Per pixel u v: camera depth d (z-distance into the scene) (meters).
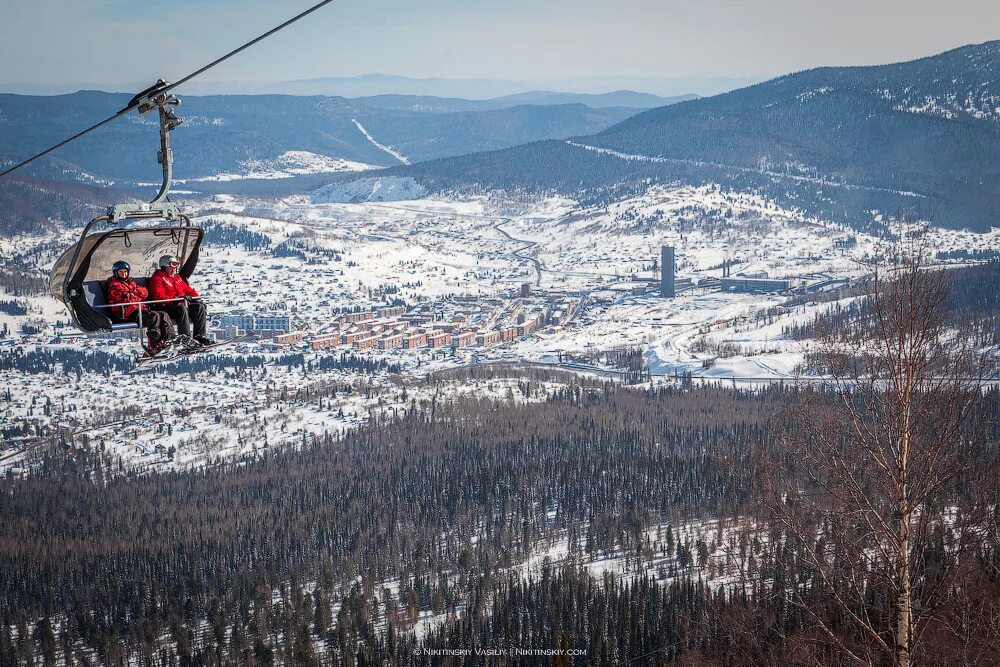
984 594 43.81
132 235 41.28
